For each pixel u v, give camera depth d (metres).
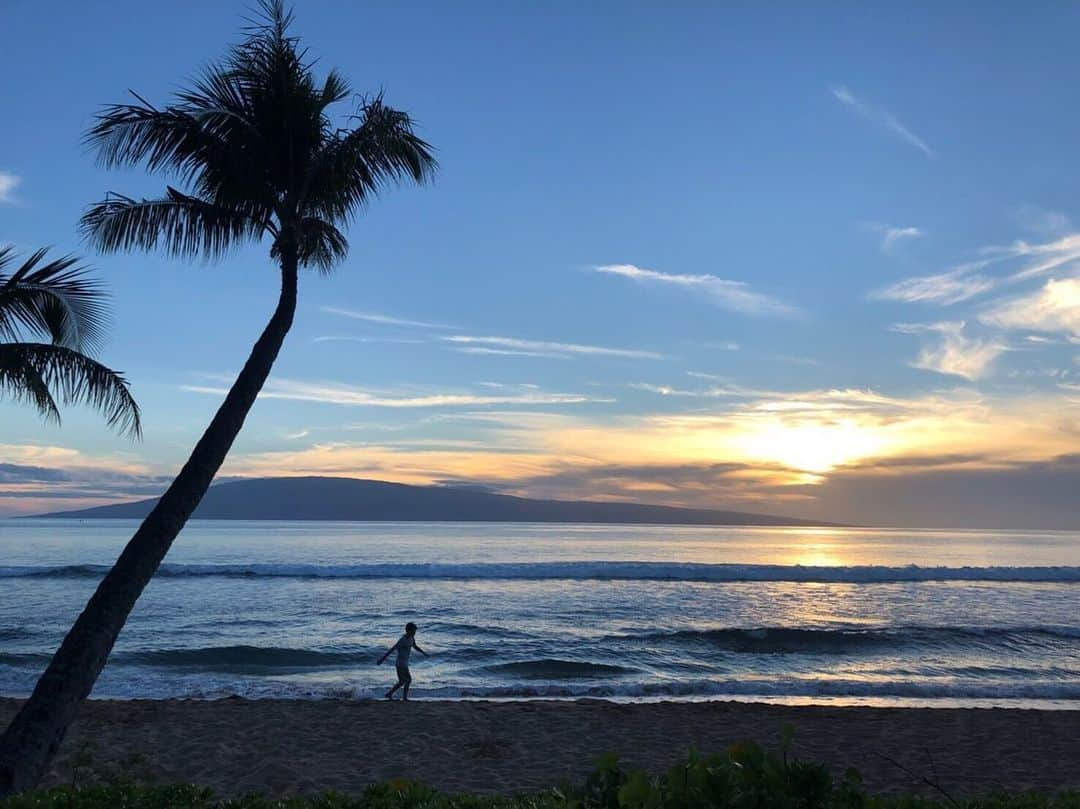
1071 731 13.40
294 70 8.91
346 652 22.91
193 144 8.65
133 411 9.98
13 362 9.50
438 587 40.75
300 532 157.50
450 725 13.26
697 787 3.84
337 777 10.50
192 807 5.74
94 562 63.91
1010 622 31.05
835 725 13.65
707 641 25.05
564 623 29.45
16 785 6.20
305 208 9.09
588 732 12.92
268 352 8.07
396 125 8.88
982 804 5.93
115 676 19.39
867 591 41.53
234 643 24.77
